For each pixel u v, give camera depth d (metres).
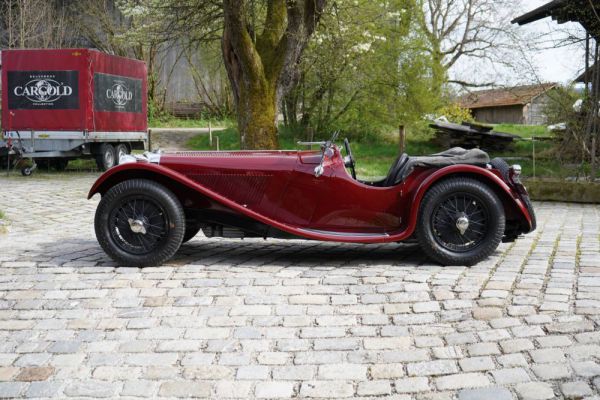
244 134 15.81
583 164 12.87
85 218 9.49
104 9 33.31
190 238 6.92
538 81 13.54
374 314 4.51
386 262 6.04
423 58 25.91
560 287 4.92
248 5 16.33
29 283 5.36
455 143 23.80
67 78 16.97
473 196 5.72
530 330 4.08
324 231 5.91
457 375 3.59
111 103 18.19
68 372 3.79
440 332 4.16
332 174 5.89
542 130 32.19
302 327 4.32
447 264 5.79
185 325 4.39
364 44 22.39
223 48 16.11
